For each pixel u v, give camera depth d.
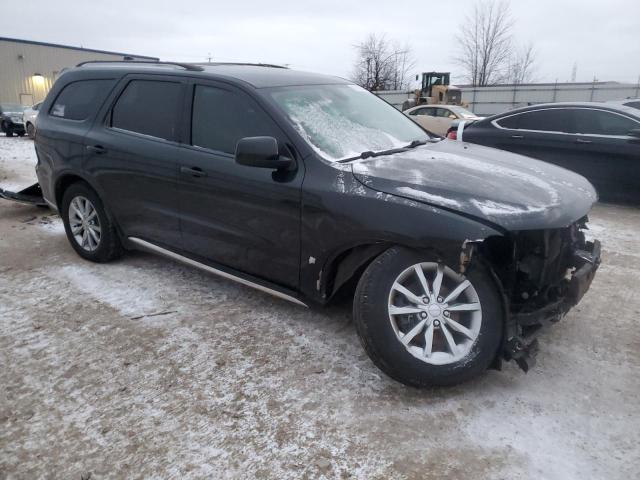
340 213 2.88
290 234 3.16
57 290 4.16
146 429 2.54
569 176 3.33
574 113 7.42
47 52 42.41
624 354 3.19
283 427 2.54
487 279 2.67
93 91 4.49
